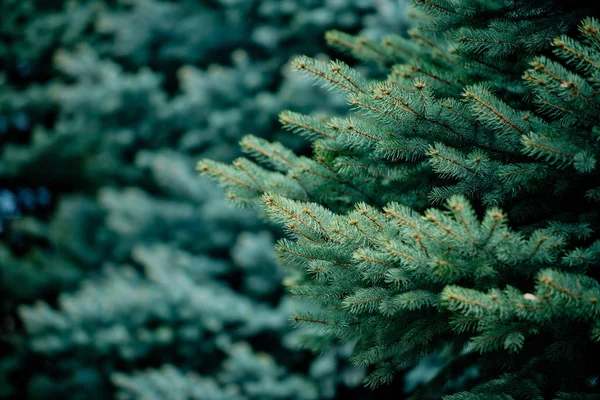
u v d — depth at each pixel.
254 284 5.97
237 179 2.09
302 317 1.87
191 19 7.05
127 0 7.14
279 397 5.20
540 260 1.57
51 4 8.68
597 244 1.61
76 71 7.21
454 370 2.42
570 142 1.61
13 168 8.30
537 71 1.61
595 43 1.54
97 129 7.53
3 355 8.40
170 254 6.51
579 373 1.81
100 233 7.58
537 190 1.84
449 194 1.85
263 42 6.32
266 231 6.46
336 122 1.79
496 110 1.68
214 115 6.43
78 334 6.02
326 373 5.07
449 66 2.33
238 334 5.99
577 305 1.41
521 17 1.94
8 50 8.66
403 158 1.97
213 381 5.64
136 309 5.89
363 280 1.87
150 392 5.30
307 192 2.10
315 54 6.27
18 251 9.73
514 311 1.47
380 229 1.72
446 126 1.81
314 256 1.80
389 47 2.49
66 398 6.50
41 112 8.65
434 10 1.96
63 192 9.15
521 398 1.74
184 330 5.80
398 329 1.85
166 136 7.31
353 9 5.84
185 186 6.53
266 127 6.24
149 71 7.67
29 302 7.98
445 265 1.56
